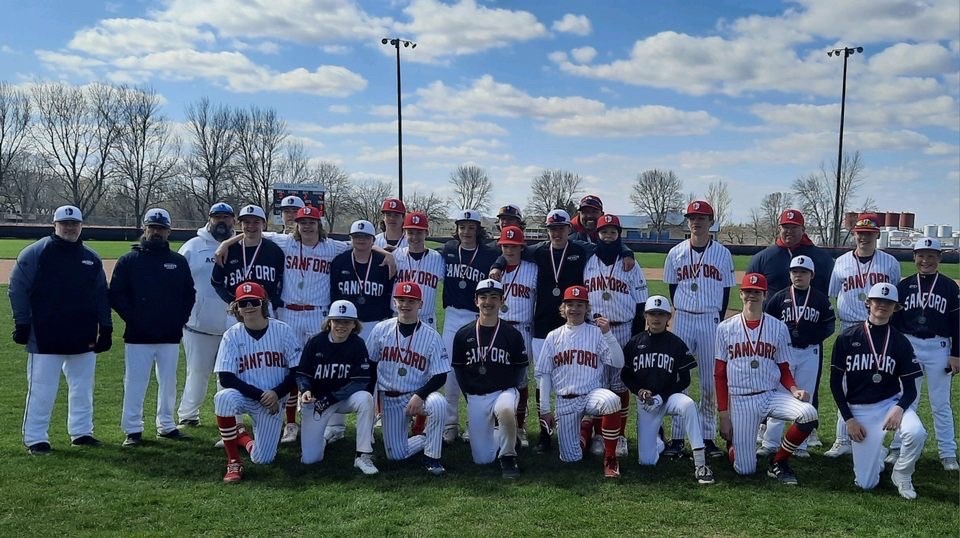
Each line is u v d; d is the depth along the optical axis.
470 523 4.79
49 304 6.10
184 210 66.12
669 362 6.14
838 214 34.56
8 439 6.52
